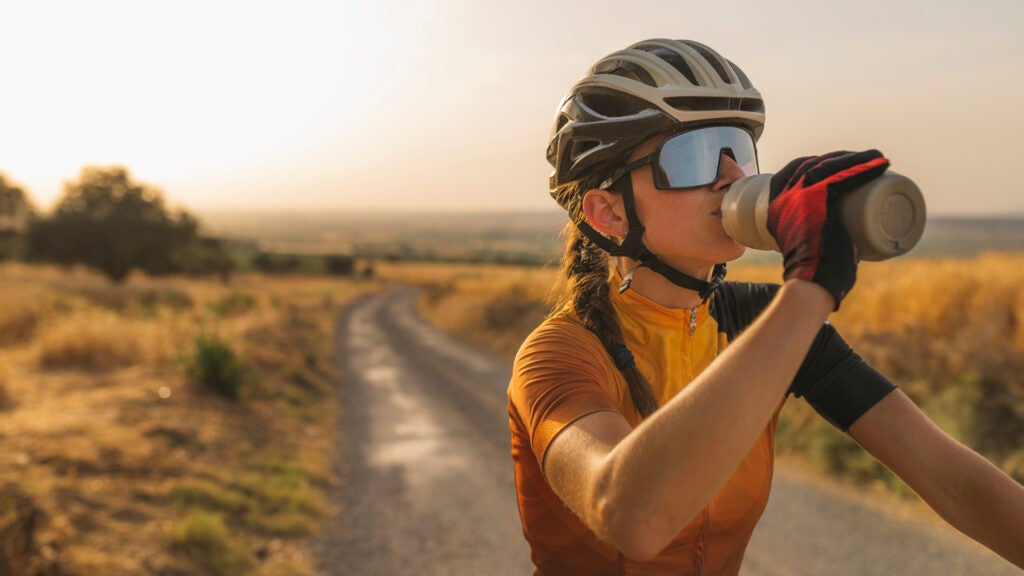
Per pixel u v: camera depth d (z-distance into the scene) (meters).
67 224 35.94
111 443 6.40
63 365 10.55
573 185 0.98
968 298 9.03
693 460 0.52
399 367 18.45
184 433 7.48
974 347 6.67
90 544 4.36
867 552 4.87
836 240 0.53
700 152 0.80
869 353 7.54
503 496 7.16
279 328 22.16
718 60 0.86
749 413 0.51
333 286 70.56
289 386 13.15
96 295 26.83
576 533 0.84
